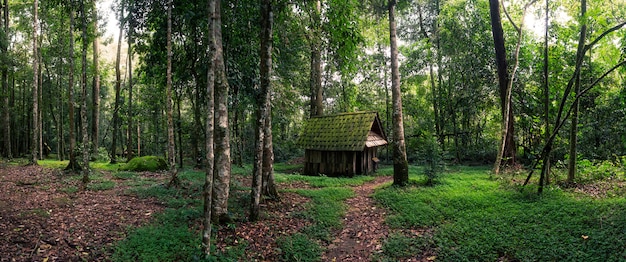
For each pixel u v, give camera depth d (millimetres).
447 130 24078
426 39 22688
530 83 17250
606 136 15500
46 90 26219
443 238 7445
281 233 7945
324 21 9734
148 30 12195
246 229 7895
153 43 12227
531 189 10297
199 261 6141
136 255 6273
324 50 11891
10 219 7402
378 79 25859
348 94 28625
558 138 13766
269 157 9859
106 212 8492
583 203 8523
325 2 9516
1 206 8367
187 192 10820
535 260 6184
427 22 24438
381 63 25109
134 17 11648
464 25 19547
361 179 15781
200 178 13648
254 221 8336
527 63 17359
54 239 6672
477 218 8391
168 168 17422
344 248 7605
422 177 14086
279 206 9719
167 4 10992
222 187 7883
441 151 13008
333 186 13656
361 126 17828
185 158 27828
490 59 18766
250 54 10555
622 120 14883
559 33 14648
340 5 9234
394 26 12414
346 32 9586
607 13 11539
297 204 10102
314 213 9391
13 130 26547
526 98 16969
